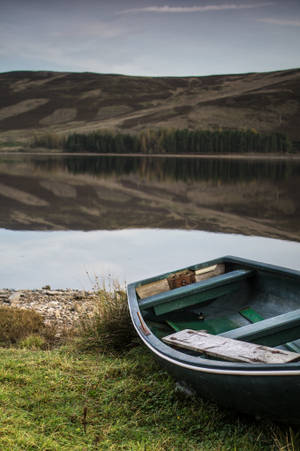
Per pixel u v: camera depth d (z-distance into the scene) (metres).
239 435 4.35
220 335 4.98
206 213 26.33
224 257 8.16
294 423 4.38
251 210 27.42
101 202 31.16
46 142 188.88
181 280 7.63
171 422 4.62
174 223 22.78
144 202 31.42
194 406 4.88
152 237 18.98
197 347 4.71
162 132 167.62
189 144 163.38
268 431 4.42
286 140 159.62
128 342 6.87
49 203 30.22
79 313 9.37
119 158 129.25
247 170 71.88
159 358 4.98
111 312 7.41
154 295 6.71
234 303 7.48
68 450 3.92
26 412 4.61
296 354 4.21
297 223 22.67
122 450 4.00
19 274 13.30
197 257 15.05
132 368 5.81
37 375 5.55
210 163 100.62
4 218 23.92
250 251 15.95
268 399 4.08
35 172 62.44
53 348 7.31
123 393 5.18
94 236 19.23
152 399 5.05
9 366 5.84
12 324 8.31
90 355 6.54
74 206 28.94
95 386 5.32
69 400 4.99
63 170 68.88
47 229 20.94
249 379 4.02
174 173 64.69
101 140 170.25
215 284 7.08
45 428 4.34
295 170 71.44
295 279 6.87
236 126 196.12
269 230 20.64
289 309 6.86
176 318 7.07
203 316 7.14
